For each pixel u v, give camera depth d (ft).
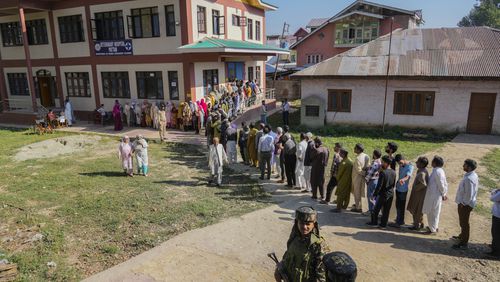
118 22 73.97
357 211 29.91
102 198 33.47
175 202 32.68
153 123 71.82
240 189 36.76
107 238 25.58
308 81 67.56
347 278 8.86
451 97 59.52
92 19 75.56
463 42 64.08
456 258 21.94
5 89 94.63
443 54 62.39
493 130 58.49
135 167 46.11
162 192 35.53
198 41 69.00
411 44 66.85
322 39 135.23
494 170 39.86
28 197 34.06
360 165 28.78
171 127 70.95
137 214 29.71
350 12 130.62
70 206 31.63
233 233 25.75
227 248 23.44
